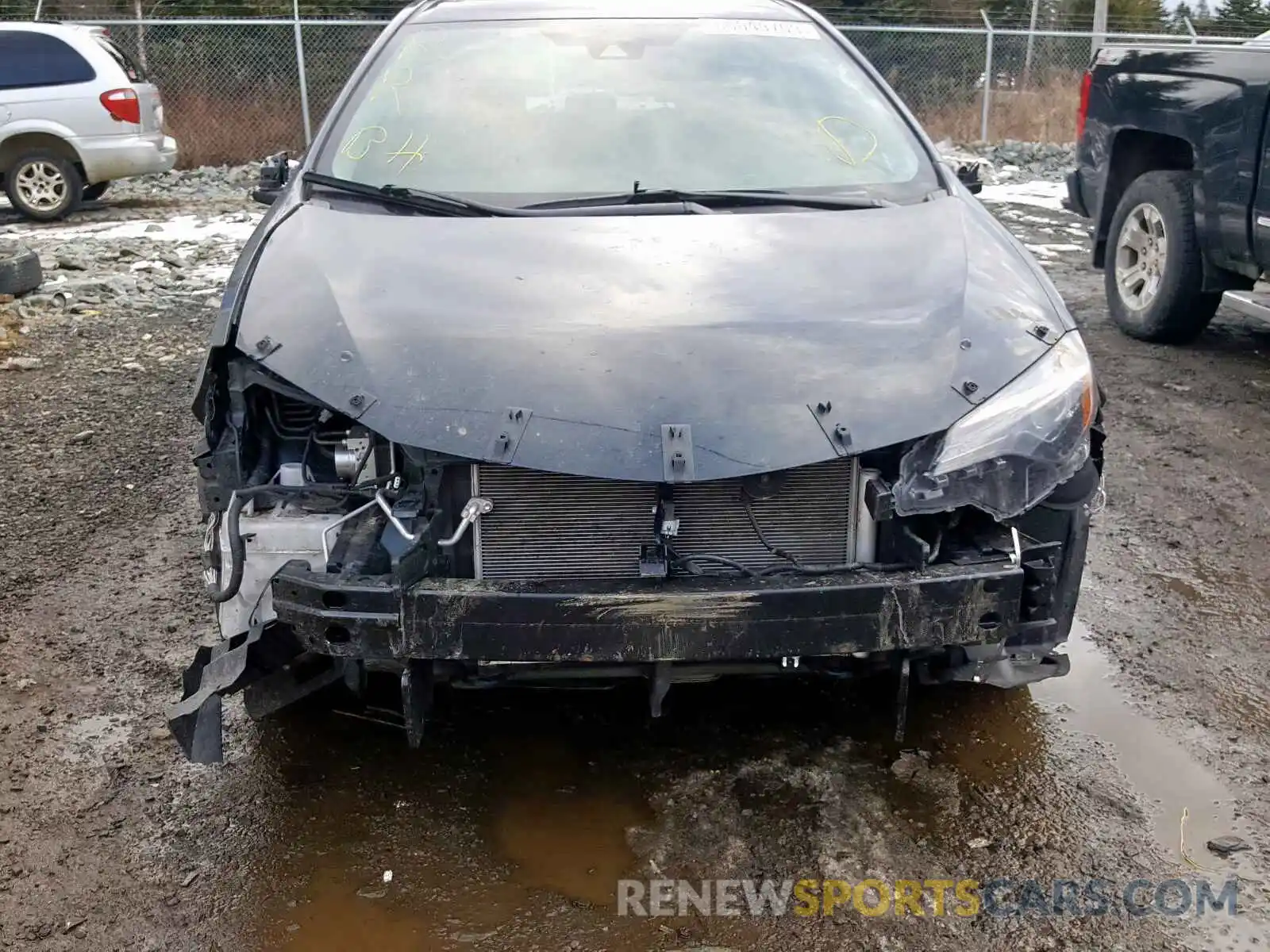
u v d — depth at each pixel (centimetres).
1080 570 288
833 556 272
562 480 262
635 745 310
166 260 937
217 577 270
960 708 326
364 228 320
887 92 407
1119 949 240
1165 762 302
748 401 260
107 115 1227
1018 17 2091
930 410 262
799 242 316
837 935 244
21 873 263
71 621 375
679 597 246
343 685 325
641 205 342
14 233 1137
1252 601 388
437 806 286
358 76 396
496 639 246
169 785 294
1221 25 2023
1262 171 571
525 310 281
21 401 602
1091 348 679
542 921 248
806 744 309
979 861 266
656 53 404
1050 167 1547
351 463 269
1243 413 567
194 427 562
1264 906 252
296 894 257
